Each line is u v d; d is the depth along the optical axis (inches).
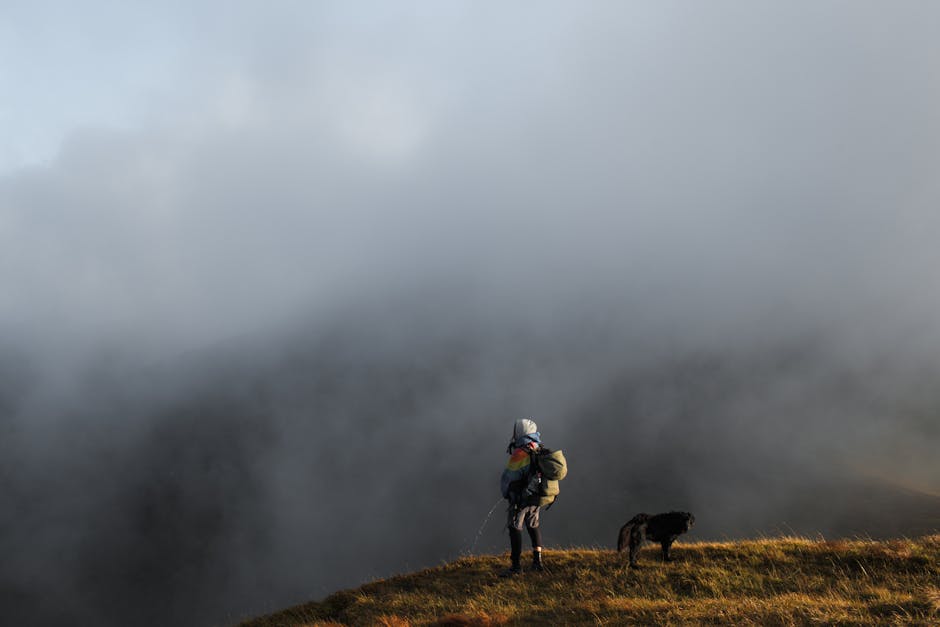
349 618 411.2
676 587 375.6
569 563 448.8
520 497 433.4
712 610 308.2
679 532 415.8
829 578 370.3
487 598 389.1
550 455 433.1
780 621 280.4
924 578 349.4
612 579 399.2
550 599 370.0
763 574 386.6
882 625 259.4
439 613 377.4
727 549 439.8
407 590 449.1
